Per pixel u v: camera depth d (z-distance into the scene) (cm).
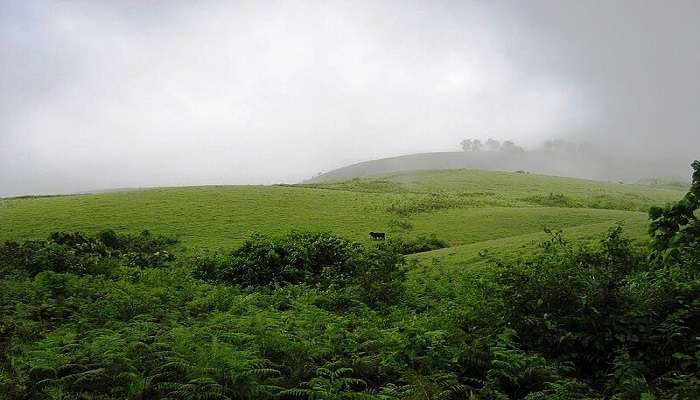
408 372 793
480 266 2595
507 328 935
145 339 966
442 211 6356
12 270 2000
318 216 5919
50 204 5909
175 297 1606
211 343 899
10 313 1242
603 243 1123
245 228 5206
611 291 941
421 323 1130
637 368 791
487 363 849
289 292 1953
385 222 5678
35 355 841
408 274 2648
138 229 4953
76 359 838
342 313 1545
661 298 912
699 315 869
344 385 811
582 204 7838
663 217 887
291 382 794
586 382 833
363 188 9556
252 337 938
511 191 9812
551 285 983
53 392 717
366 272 1775
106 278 2072
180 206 6000
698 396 645
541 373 805
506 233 5100
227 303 1576
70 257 2217
